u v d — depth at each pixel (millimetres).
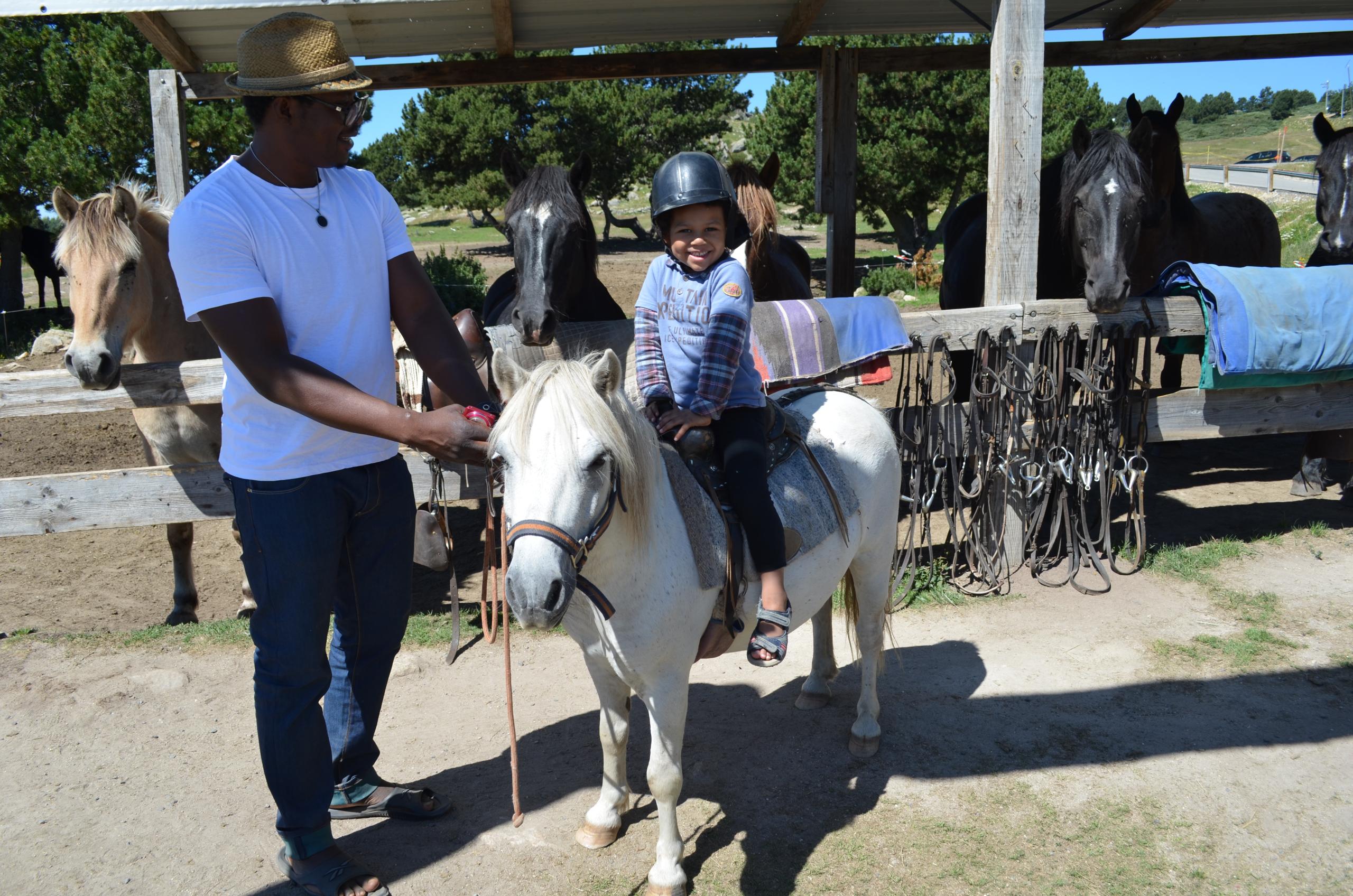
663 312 2375
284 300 2111
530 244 3986
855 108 6664
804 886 2420
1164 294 4480
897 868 2482
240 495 2199
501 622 4078
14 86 13320
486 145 25984
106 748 3111
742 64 6473
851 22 6207
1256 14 6648
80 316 3414
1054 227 4895
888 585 2988
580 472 1776
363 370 2260
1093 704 3287
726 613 2266
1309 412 4621
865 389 8492
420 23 5355
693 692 3461
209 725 3258
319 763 2359
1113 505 5434
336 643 2598
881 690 3414
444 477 3947
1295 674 3465
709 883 2432
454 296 14906
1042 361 4281
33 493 3840
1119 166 4199
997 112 4125
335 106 2072
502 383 1965
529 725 3258
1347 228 5402
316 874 2385
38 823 2729
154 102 4910
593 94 26234
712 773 2922
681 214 2223
